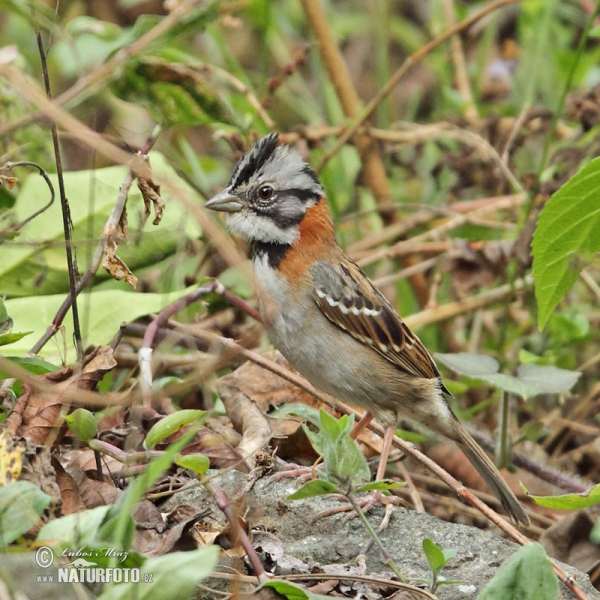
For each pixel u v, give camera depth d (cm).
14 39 1476
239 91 1280
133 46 737
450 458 1040
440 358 908
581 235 880
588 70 1462
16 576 542
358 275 916
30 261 970
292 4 1805
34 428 690
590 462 1065
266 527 755
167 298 939
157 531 701
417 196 1416
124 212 778
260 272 914
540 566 568
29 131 990
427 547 605
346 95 1316
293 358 909
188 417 655
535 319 1198
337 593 670
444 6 1530
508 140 1263
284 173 920
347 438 648
